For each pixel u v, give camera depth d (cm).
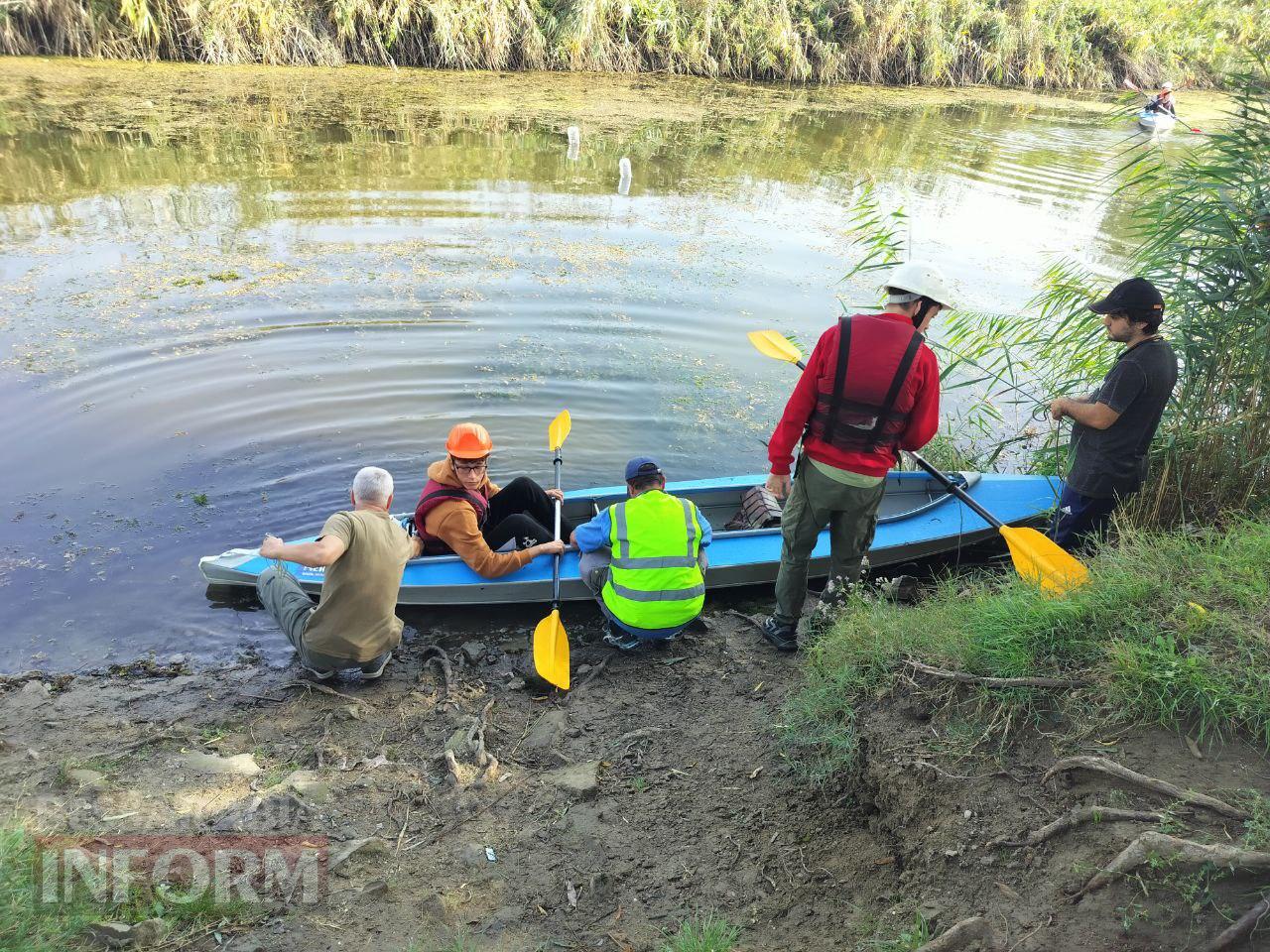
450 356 766
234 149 1240
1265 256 492
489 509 542
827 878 292
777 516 568
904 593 513
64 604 475
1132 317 425
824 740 343
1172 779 263
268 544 379
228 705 414
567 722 402
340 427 655
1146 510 513
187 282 854
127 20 1622
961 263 1023
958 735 309
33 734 382
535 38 1845
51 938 258
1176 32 2431
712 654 457
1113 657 306
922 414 401
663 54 1973
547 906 293
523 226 1060
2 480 567
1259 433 509
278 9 1666
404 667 458
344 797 346
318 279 883
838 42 2150
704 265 984
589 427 684
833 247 1058
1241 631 299
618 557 451
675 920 285
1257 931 215
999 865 262
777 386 767
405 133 1372
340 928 280
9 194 1030
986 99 2123
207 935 274
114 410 653
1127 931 227
